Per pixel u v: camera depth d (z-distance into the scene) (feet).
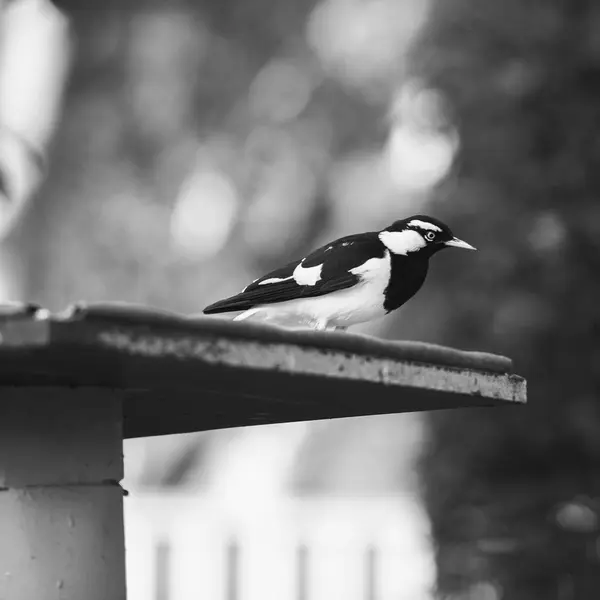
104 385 15.28
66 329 11.49
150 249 92.17
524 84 41.24
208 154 91.91
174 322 12.46
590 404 40.14
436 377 15.92
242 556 45.11
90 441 15.26
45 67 96.58
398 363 15.26
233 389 15.52
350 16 85.20
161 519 47.19
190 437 91.76
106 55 96.48
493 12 42.75
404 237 24.25
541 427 40.27
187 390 15.70
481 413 40.96
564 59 41.98
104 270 93.09
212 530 45.29
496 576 39.70
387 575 44.93
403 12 80.84
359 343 14.66
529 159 41.65
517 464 40.78
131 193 93.97
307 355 13.99
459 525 40.42
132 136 95.09
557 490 39.91
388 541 45.21
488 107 41.96
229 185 90.58
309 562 45.24
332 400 17.17
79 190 94.84
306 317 23.85
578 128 41.52
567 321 40.32
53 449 14.93
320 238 85.25
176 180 92.94
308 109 87.30
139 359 12.41
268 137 87.97
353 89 85.10
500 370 17.13
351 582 45.01
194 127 95.09
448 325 41.16
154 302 91.81
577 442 40.29
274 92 88.74
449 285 41.39
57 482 14.92
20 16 94.53
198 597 44.93
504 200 41.22
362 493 84.33
